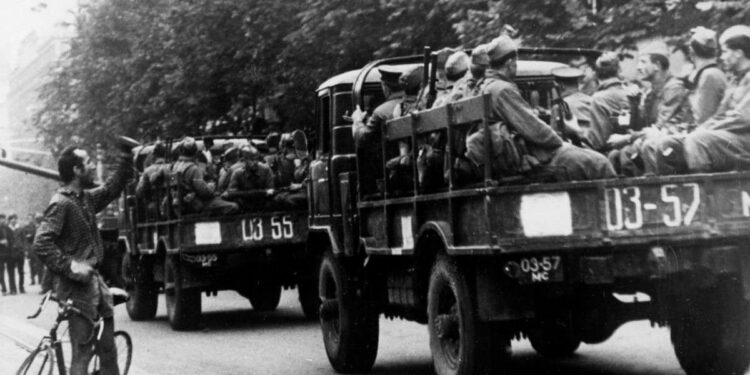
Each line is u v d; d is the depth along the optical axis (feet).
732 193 22.84
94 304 24.79
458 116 23.91
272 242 48.73
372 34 62.64
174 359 38.70
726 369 25.75
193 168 48.70
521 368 32.42
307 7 68.90
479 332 24.00
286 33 77.71
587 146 25.94
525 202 22.07
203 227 48.34
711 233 22.48
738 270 22.86
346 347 32.73
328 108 34.86
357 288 32.58
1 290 96.48
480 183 23.32
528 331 26.35
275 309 59.77
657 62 28.25
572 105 26.50
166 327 52.13
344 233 31.91
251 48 80.23
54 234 24.44
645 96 28.22
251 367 35.78
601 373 30.83
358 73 33.91
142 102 92.63
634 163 24.70
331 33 66.18
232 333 47.39
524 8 47.55
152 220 54.54
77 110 105.19
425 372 32.86
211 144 57.31
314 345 41.45
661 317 24.97
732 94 24.38
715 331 25.52
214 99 86.53
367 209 30.37
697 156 23.22
